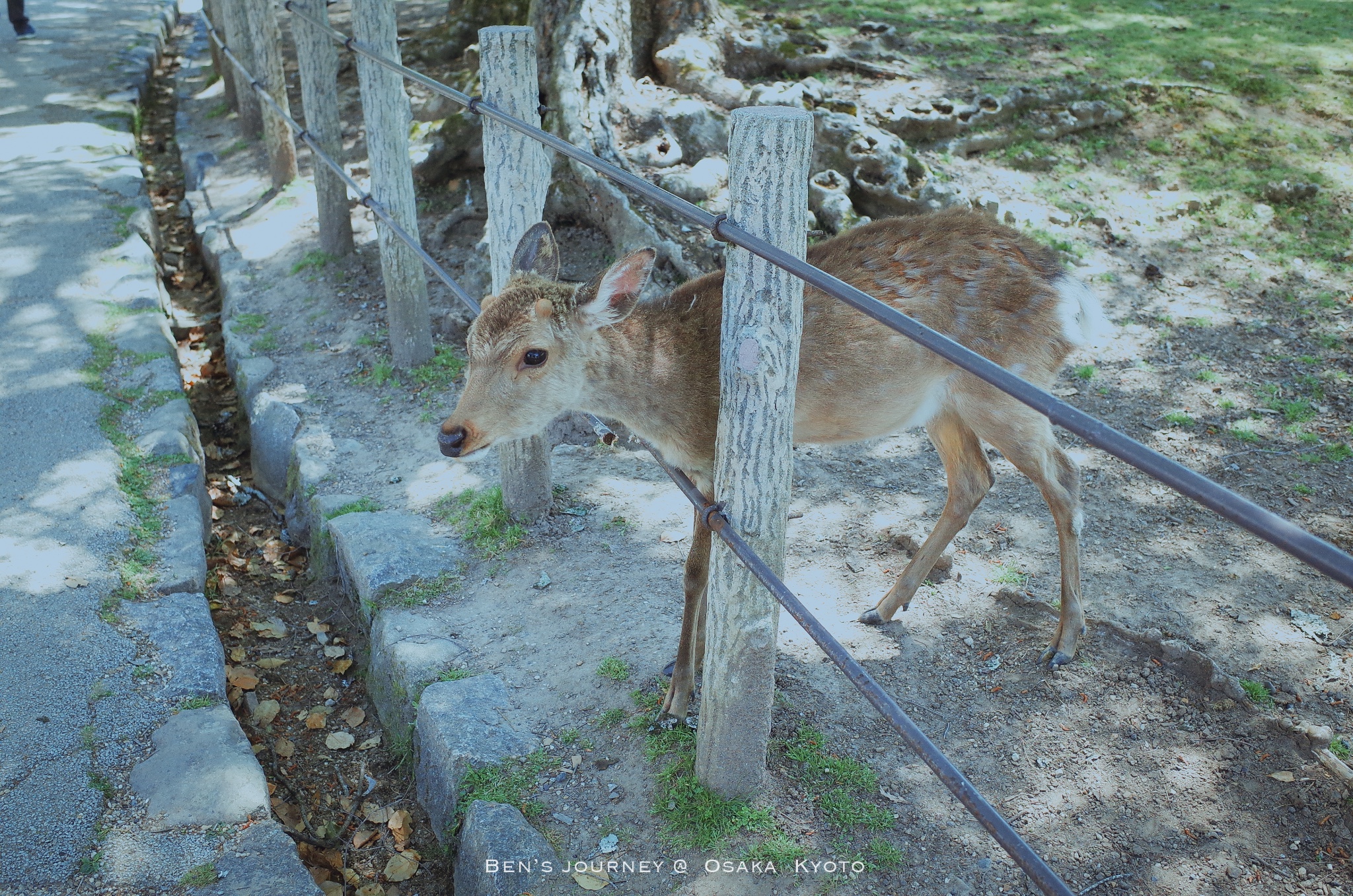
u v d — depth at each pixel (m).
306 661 1.94
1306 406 2.25
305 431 2.36
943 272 1.53
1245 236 2.92
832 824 1.38
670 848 1.36
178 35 6.88
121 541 1.94
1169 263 2.82
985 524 1.98
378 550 1.93
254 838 1.38
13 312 2.77
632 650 1.67
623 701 1.57
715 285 1.51
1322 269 2.77
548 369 1.41
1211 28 4.10
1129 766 1.46
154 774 1.46
